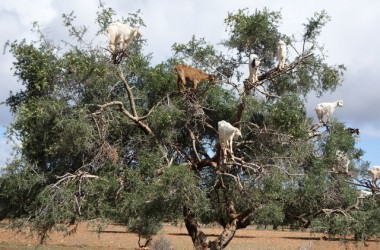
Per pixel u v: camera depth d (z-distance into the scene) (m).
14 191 17.77
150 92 19.17
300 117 17.48
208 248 19.89
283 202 17.38
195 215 17.84
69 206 16.52
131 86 19.09
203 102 18.72
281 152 18.27
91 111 17.86
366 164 19.11
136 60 18.58
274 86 20.17
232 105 19.39
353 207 18.00
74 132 16.30
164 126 17.53
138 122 17.75
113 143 18.53
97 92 17.91
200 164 18.72
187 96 17.72
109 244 35.28
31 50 17.23
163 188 15.41
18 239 33.59
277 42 18.98
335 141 18.25
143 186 15.99
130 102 17.62
